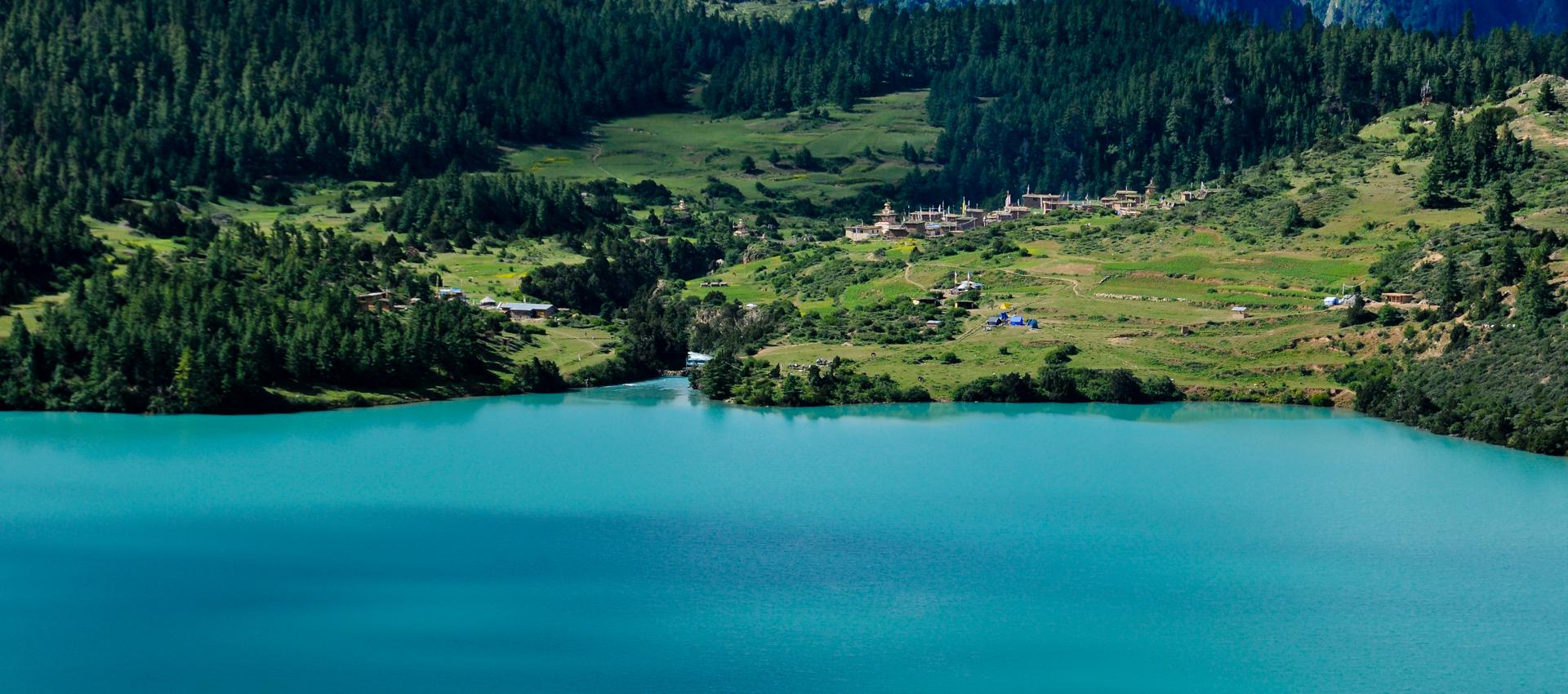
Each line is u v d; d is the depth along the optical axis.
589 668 147.38
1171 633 158.62
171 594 166.12
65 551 180.75
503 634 155.75
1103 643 155.88
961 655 151.88
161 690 140.25
